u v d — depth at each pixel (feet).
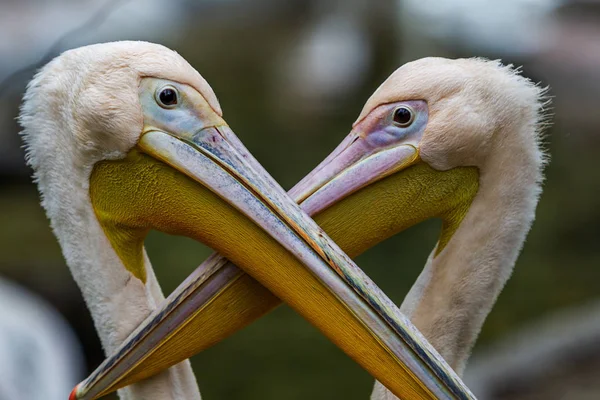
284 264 16.40
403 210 17.76
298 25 69.77
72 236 17.31
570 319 46.39
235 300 17.04
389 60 65.10
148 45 16.71
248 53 67.05
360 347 16.28
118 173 16.78
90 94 16.29
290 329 45.52
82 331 45.60
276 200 16.42
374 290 16.31
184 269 45.39
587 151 61.82
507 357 43.96
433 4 66.90
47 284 45.83
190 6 69.77
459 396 16.14
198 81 16.66
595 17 71.15
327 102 63.26
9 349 31.50
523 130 17.49
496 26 66.90
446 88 17.21
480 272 17.90
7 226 51.24
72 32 50.75
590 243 54.49
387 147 17.51
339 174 17.52
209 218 16.72
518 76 17.62
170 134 16.55
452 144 17.17
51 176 17.17
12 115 57.26
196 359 43.62
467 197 17.78
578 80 67.92
